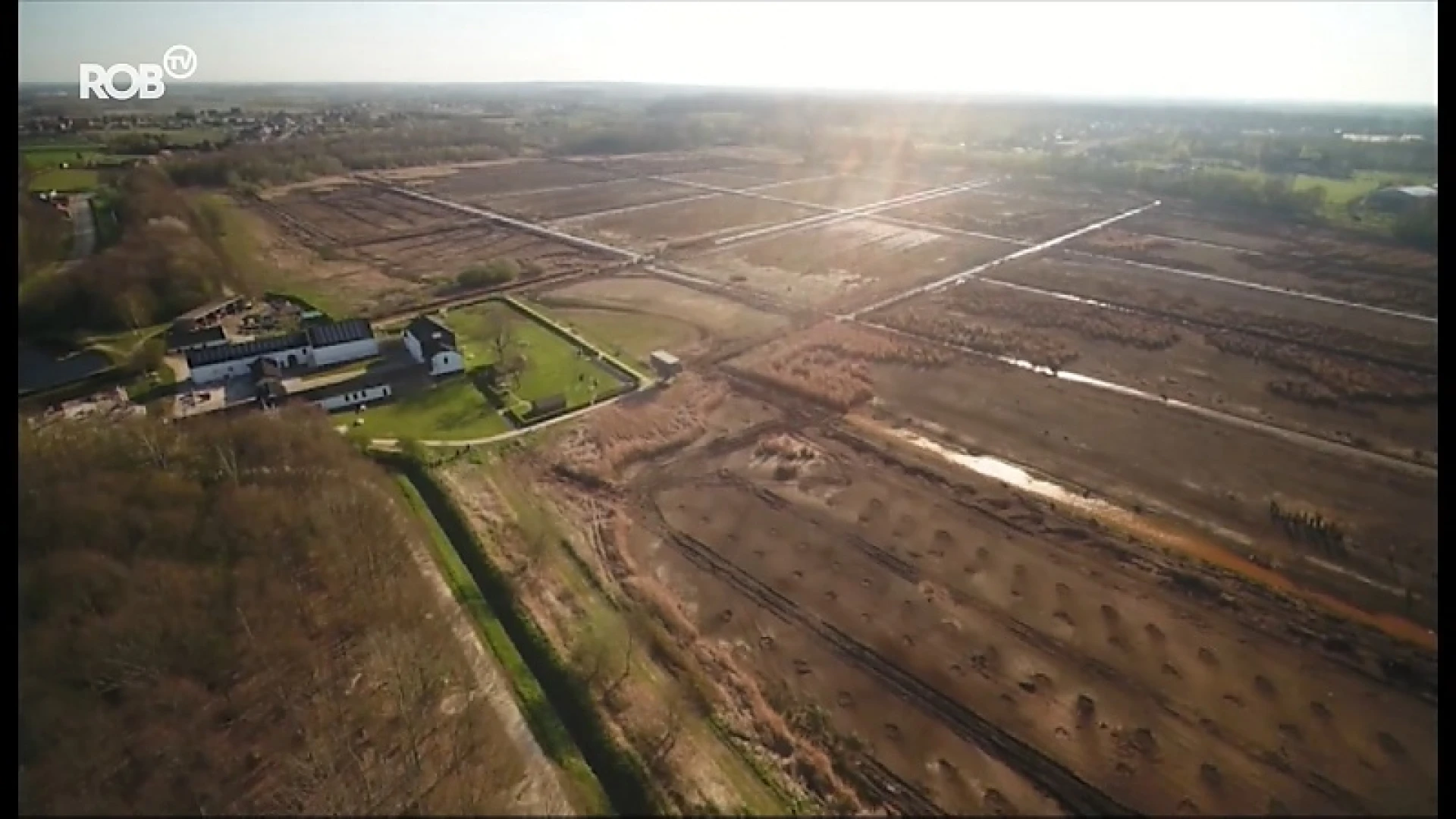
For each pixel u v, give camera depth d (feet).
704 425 183.42
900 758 100.73
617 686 107.24
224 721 98.48
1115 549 139.23
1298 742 101.81
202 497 129.59
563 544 139.64
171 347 215.10
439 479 155.33
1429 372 208.95
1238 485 157.99
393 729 98.94
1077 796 95.45
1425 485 156.97
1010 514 149.89
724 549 141.28
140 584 110.83
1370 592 127.34
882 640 120.06
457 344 211.61
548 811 90.53
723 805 92.79
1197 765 98.89
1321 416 186.09
